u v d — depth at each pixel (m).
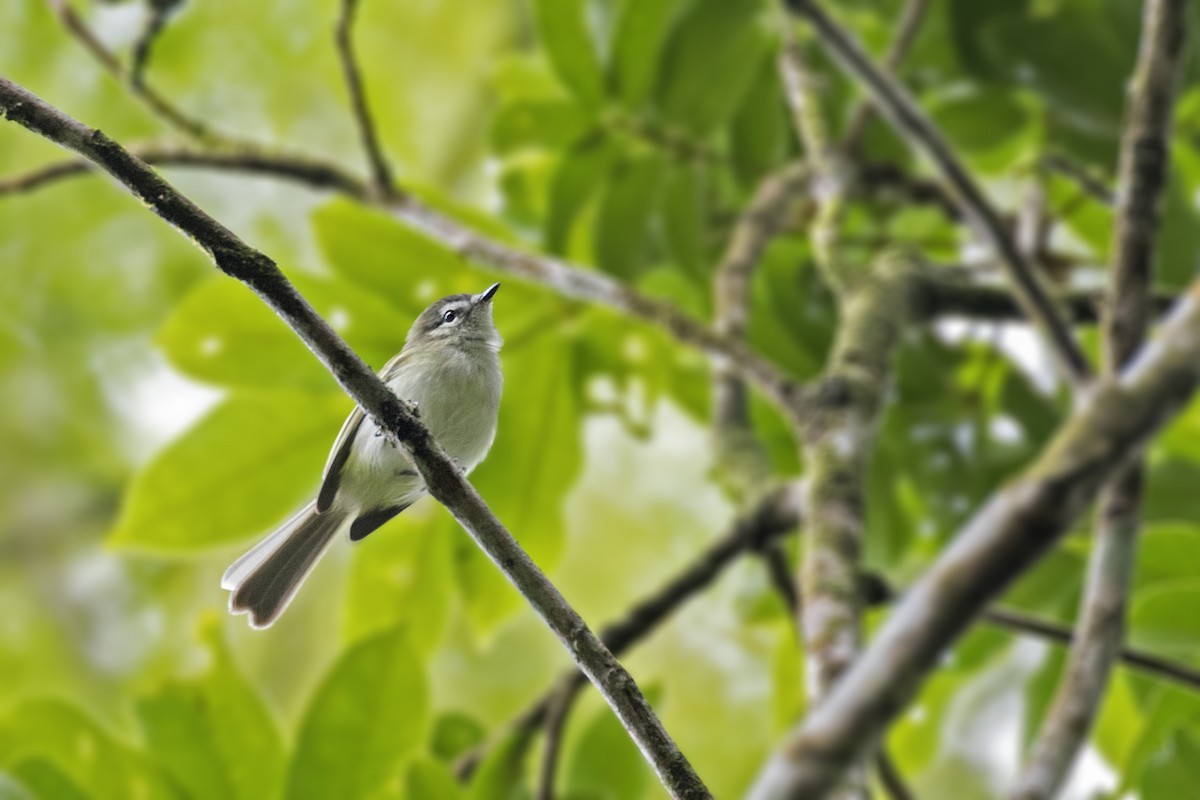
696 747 13.75
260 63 14.43
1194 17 10.77
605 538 14.69
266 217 14.67
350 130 14.71
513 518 11.64
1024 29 11.03
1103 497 8.23
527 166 12.13
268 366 10.58
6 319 15.06
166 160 10.43
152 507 10.48
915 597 7.00
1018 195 12.92
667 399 12.00
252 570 7.58
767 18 12.10
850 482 8.49
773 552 9.94
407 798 8.63
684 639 14.20
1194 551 9.20
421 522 11.16
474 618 11.15
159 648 15.09
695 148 11.40
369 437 7.61
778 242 12.38
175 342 10.48
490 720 14.16
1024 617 8.52
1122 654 8.20
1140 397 7.49
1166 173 8.70
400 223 11.11
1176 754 8.25
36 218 14.94
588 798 9.70
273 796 8.98
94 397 15.33
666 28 11.07
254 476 10.59
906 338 11.78
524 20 15.01
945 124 11.95
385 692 8.81
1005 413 11.71
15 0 13.95
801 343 12.16
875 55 12.10
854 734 6.51
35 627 15.08
